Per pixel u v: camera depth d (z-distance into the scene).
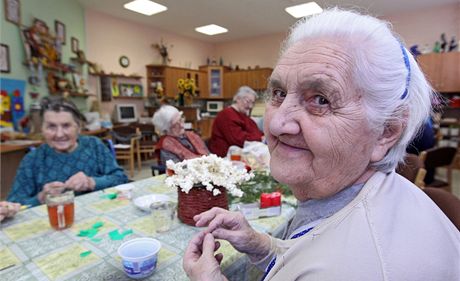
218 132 3.07
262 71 6.66
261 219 1.08
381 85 0.44
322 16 0.50
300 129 0.47
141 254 0.75
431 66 4.73
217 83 7.38
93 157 1.61
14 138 2.76
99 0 4.66
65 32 4.24
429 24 5.11
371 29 0.46
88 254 0.81
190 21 5.88
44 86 3.63
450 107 4.83
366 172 0.50
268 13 5.28
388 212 0.43
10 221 1.03
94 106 5.01
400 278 0.36
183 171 1.02
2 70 2.92
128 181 1.69
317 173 0.48
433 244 0.40
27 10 3.33
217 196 1.00
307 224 0.56
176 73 6.55
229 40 7.68
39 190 1.46
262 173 1.48
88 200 1.25
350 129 0.45
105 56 5.47
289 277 0.43
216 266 0.55
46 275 0.71
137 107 6.22
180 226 1.00
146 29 6.22
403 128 0.48
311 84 0.45
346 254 0.38
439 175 4.09
